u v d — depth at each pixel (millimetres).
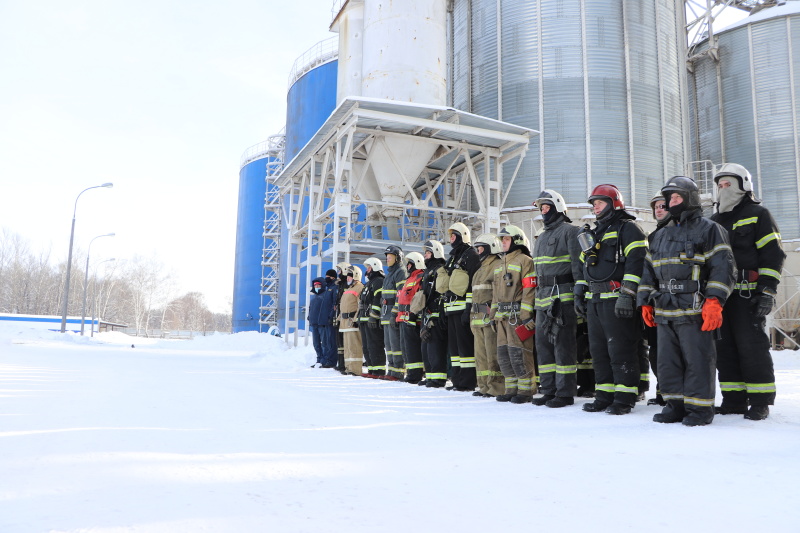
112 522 2104
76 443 3574
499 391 7301
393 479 2822
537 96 19812
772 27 25188
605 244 5797
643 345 6816
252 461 3158
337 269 13328
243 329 45031
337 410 5496
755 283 5219
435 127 14852
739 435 4199
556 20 19953
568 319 6266
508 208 19750
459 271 8086
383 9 17062
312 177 17375
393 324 9930
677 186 5117
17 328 30875
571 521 2219
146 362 14266
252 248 45375
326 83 37188
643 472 3016
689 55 27609
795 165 23938
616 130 19453
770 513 2332
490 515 2281
